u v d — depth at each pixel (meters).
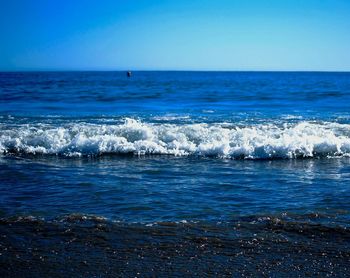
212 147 11.61
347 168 10.06
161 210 6.91
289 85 52.22
